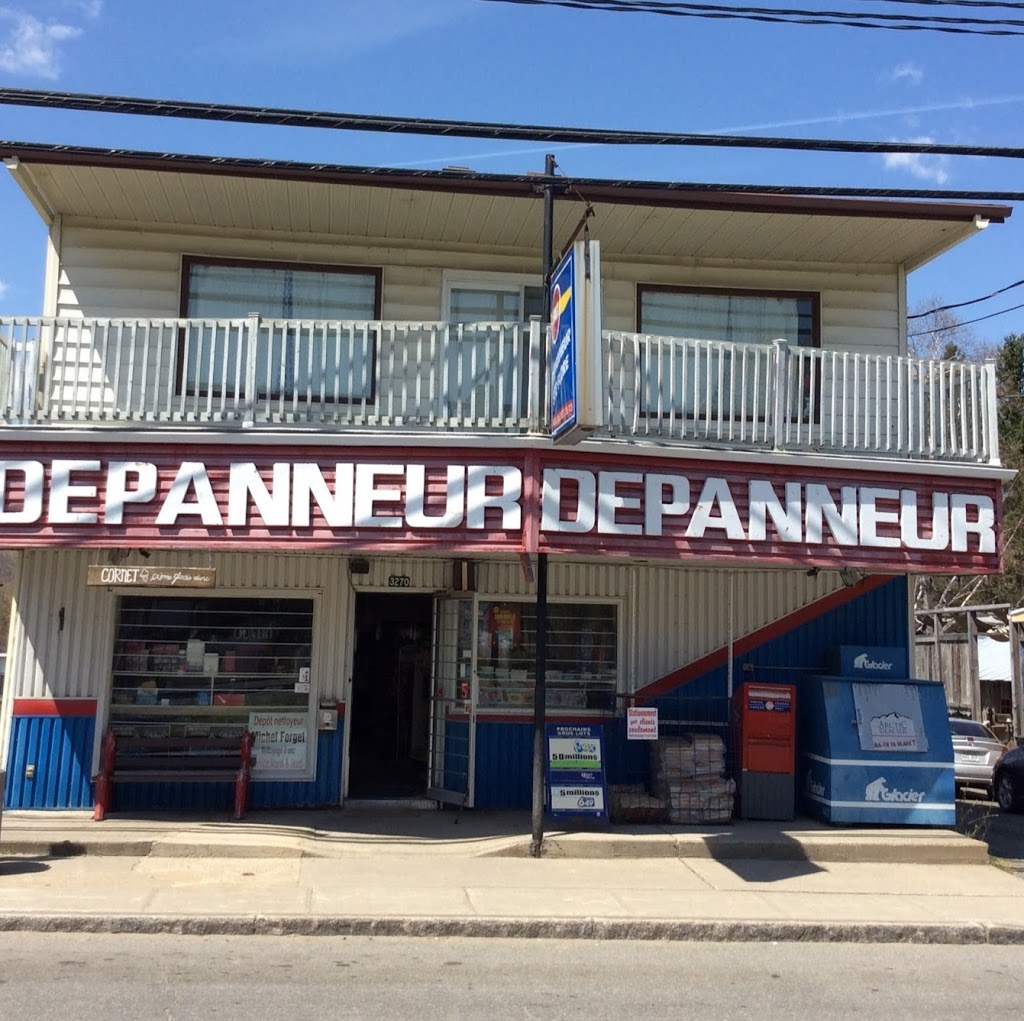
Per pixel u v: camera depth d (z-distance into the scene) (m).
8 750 11.12
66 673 11.34
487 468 9.77
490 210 11.53
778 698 11.53
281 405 10.10
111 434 9.73
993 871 10.21
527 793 11.84
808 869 9.96
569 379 8.83
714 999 6.49
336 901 8.23
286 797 11.58
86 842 9.69
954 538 10.73
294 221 11.93
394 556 11.94
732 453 10.19
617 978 6.88
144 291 11.94
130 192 11.23
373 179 10.76
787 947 7.81
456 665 11.96
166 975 6.62
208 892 8.44
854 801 11.18
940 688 11.66
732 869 9.83
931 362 11.02
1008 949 7.95
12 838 9.66
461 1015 6.02
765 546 10.25
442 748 12.00
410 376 12.05
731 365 10.64
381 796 12.04
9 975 6.53
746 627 12.42
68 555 11.49
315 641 11.79
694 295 12.90
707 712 12.20
